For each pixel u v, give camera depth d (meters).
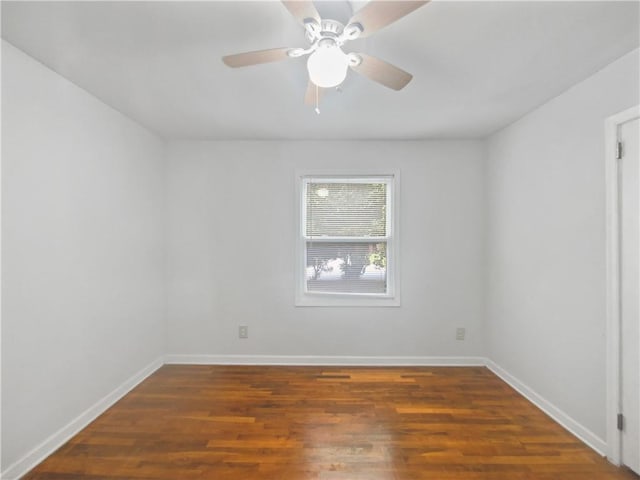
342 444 2.08
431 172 3.40
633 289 1.81
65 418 2.12
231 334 3.43
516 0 1.41
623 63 1.85
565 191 2.28
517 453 2.01
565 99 2.28
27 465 1.85
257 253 3.43
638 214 1.79
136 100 2.46
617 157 1.89
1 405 1.72
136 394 2.74
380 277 3.47
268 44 1.76
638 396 1.80
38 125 1.93
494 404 2.59
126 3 1.44
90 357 2.36
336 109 2.61
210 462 1.92
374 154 3.41
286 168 3.42
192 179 3.42
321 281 3.49
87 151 2.33
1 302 1.72
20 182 1.82
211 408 2.52
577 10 1.48
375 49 1.79
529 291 2.67
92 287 2.38
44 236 1.97
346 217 3.48
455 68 1.98
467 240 3.40
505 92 2.30
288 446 2.06
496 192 3.15
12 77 1.77
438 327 3.41
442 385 2.92
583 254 2.12
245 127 3.04
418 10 1.47
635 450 1.81
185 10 1.49
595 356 2.03
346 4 1.53
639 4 1.43
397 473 1.84
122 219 2.73
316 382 2.98
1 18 1.53
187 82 2.18
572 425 2.21
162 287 3.37
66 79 2.13
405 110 2.63
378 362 3.41
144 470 1.85
